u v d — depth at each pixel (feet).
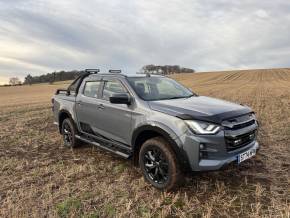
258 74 261.24
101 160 18.69
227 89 106.11
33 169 17.34
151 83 17.49
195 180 14.82
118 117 16.12
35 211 12.14
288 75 241.96
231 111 13.61
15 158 19.63
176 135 12.82
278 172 15.80
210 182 14.66
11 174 16.66
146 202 12.86
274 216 11.46
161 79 18.92
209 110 13.41
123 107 15.79
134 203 12.78
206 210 12.07
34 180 15.62
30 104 72.02
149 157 14.38
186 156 12.59
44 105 63.87
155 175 14.08
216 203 12.63
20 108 57.98
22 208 12.38
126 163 17.90
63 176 16.02
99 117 17.76
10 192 14.12
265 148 20.20
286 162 17.26
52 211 12.10
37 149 21.98
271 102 51.47
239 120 13.48
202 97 17.56
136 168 16.92
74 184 14.90
